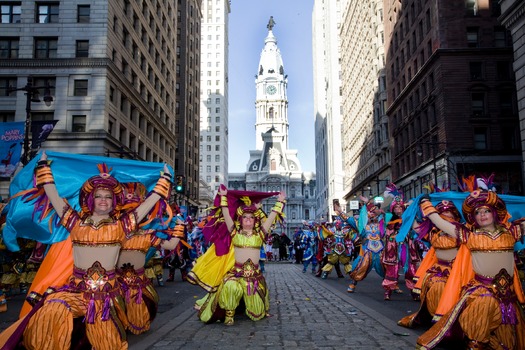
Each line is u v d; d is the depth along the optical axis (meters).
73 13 35.25
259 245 8.17
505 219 5.64
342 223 18.28
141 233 6.90
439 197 7.28
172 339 6.67
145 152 45.00
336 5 103.06
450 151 37.38
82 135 33.62
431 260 7.46
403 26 50.06
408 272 11.41
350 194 83.31
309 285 15.55
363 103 70.56
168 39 56.00
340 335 6.93
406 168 49.16
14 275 11.89
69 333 4.59
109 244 4.95
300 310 9.55
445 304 5.94
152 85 47.91
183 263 17.56
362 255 13.02
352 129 81.62
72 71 34.47
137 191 7.04
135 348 6.00
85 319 4.74
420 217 7.24
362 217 13.23
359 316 8.73
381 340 6.55
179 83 71.81
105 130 34.12
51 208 5.55
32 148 19.84
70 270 5.32
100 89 34.38
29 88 19.27
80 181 6.46
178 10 73.38
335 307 10.02
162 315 8.97
